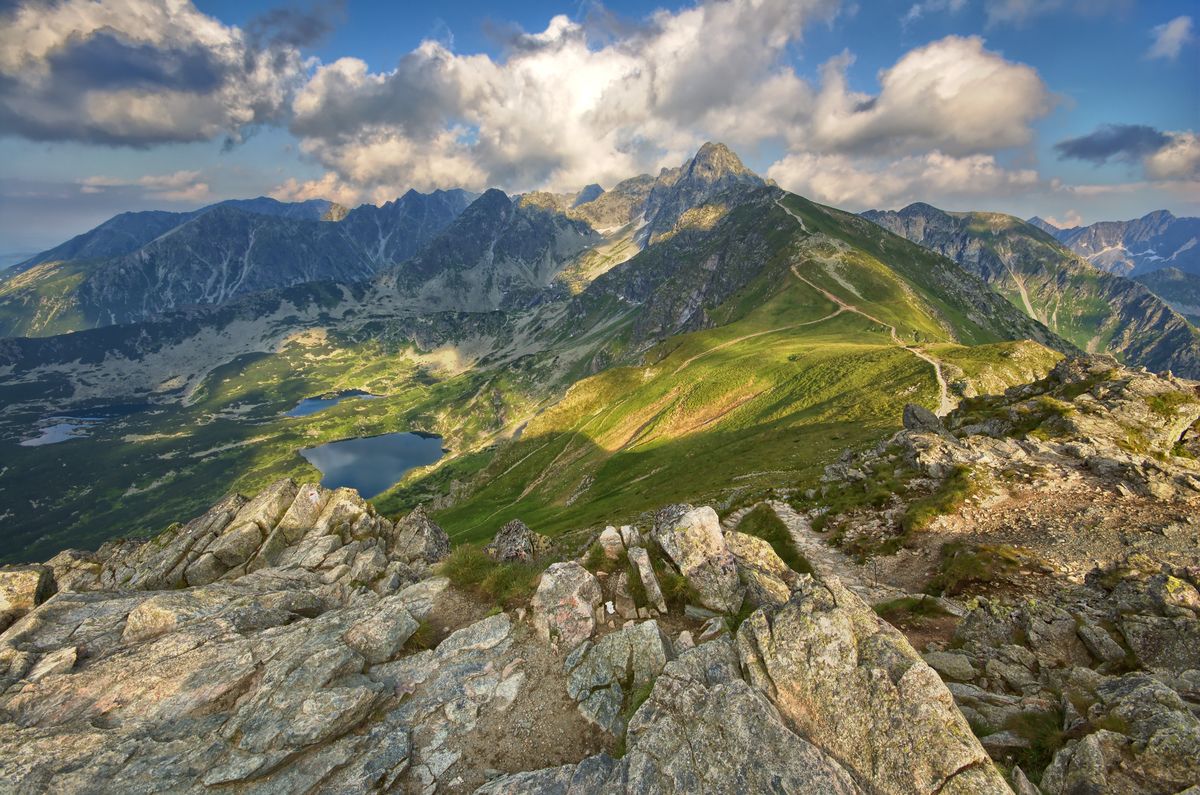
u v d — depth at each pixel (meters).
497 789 12.72
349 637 18.48
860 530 40.31
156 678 17.17
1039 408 48.56
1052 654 19.75
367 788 13.20
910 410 60.47
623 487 114.44
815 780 11.17
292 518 31.92
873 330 190.38
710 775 11.84
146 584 28.98
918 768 11.38
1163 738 11.86
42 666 18.16
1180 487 33.97
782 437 99.81
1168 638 18.86
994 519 35.84
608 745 14.05
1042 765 12.92
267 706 15.40
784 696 13.58
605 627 18.45
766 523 46.59
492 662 17.44
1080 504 35.19
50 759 14.02
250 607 22.08
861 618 14.98
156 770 13.62
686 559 20.56
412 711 15.81
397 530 33.84
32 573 24.44
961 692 16.91
